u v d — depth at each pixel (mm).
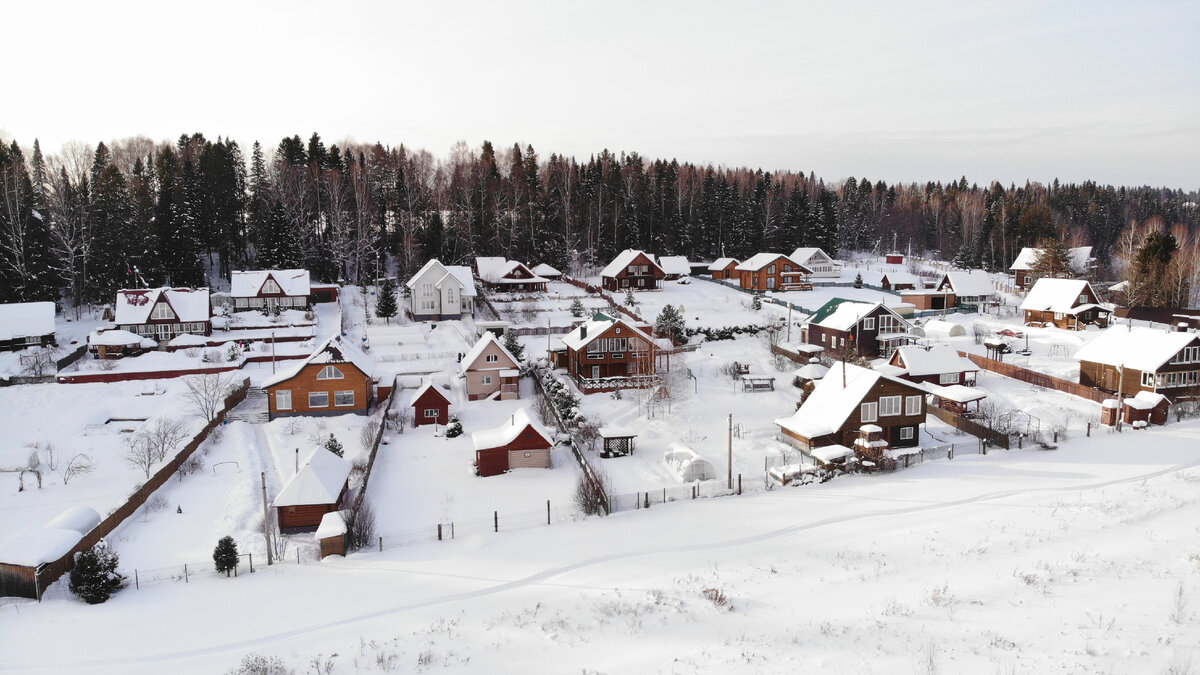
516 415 46375
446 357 68750
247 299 85188
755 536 32625
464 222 118562
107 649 23719
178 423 48812
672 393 57469
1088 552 28375
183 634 24781
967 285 97000
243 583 29469
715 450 46062
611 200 130125
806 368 59625
